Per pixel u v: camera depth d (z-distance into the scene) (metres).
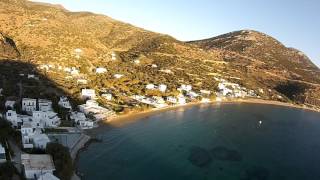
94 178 119.19
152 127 188.25
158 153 151.50
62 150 119.12
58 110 169.12
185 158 150.25
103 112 191.50
